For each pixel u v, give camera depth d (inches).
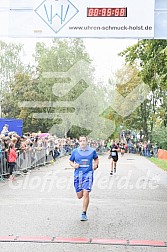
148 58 765.3
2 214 403.9
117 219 387.9
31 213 410.3
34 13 424.8
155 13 419.2
